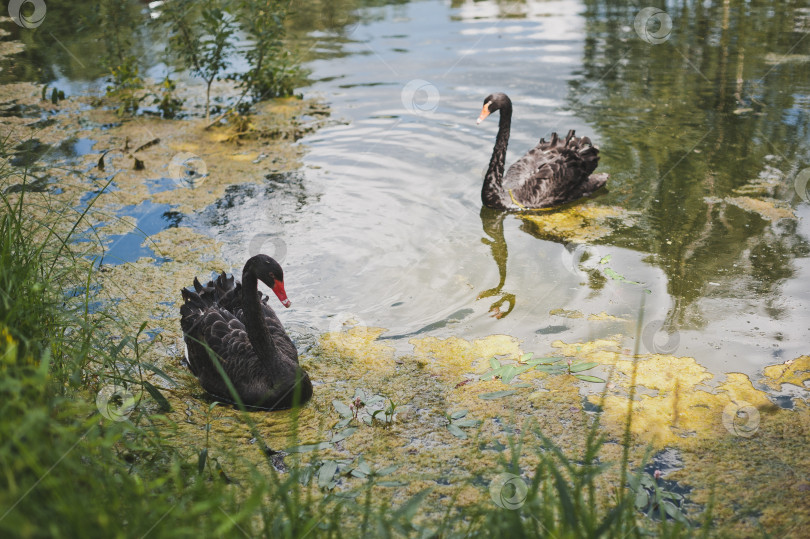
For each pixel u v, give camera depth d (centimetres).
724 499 351
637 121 805
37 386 292
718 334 484
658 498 326
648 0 1203
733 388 432
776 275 545
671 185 684
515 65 967
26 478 256
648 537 316
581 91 884
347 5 1258
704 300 520
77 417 341
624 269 563
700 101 846
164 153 770
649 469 371
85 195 675
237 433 400
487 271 568
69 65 1027
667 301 520
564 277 557
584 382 443
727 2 1171
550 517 277
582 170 679
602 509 333
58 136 802
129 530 249
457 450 388
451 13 1202
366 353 477
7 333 326
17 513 232
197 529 267
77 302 500
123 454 358
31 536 235
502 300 532
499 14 1182
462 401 430
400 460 381
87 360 402
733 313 504
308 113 865
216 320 451
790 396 425
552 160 683
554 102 859
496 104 644
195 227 627
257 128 825
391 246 604
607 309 517
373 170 732
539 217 649
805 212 629
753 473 367
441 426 408
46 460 267
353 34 1106
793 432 396
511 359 466
